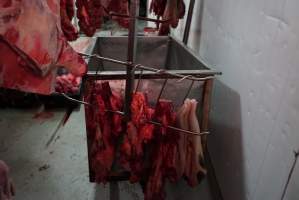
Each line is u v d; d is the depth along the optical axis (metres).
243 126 1.37
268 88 1.12
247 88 1.31
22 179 1.84
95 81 1.22
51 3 0.82
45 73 0.83
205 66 1.37
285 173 1.03
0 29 0.73
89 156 1.41
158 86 1.27
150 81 1.25
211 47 1.76
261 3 1.15
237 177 1.46
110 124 1.27
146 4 4.09
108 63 1.92
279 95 1.05
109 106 1.22
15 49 0.77
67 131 2.33
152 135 1.22
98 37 1.88
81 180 1.84
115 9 1.52
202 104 1.34
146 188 1.32
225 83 1.57
